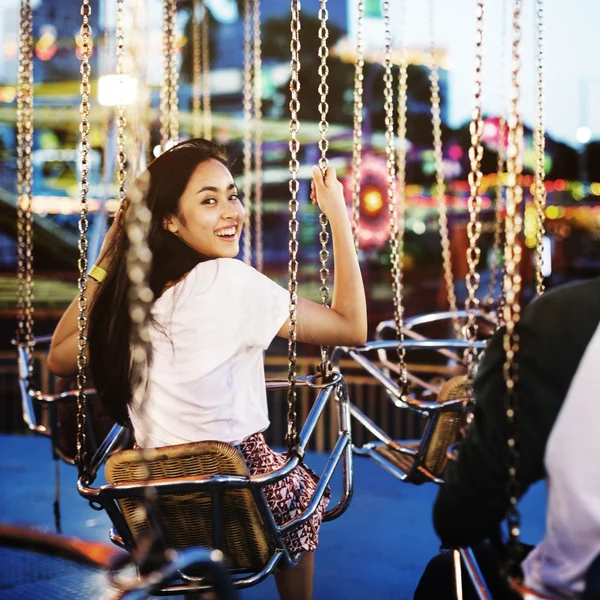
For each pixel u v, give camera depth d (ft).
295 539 6.84
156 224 6.85
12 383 25.93
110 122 20.34
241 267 6.64
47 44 66.59
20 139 10.21
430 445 8.41
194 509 6.24
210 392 6.47
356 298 6.96
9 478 15.28
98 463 7.59
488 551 5.68
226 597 4.55
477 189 6.83
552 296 4.66
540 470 4.61
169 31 11.83
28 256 10.41
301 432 6.55
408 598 9.87
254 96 17.12
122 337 6.62
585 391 4.42
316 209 71.26
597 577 4.42
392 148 8.87
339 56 76.89
